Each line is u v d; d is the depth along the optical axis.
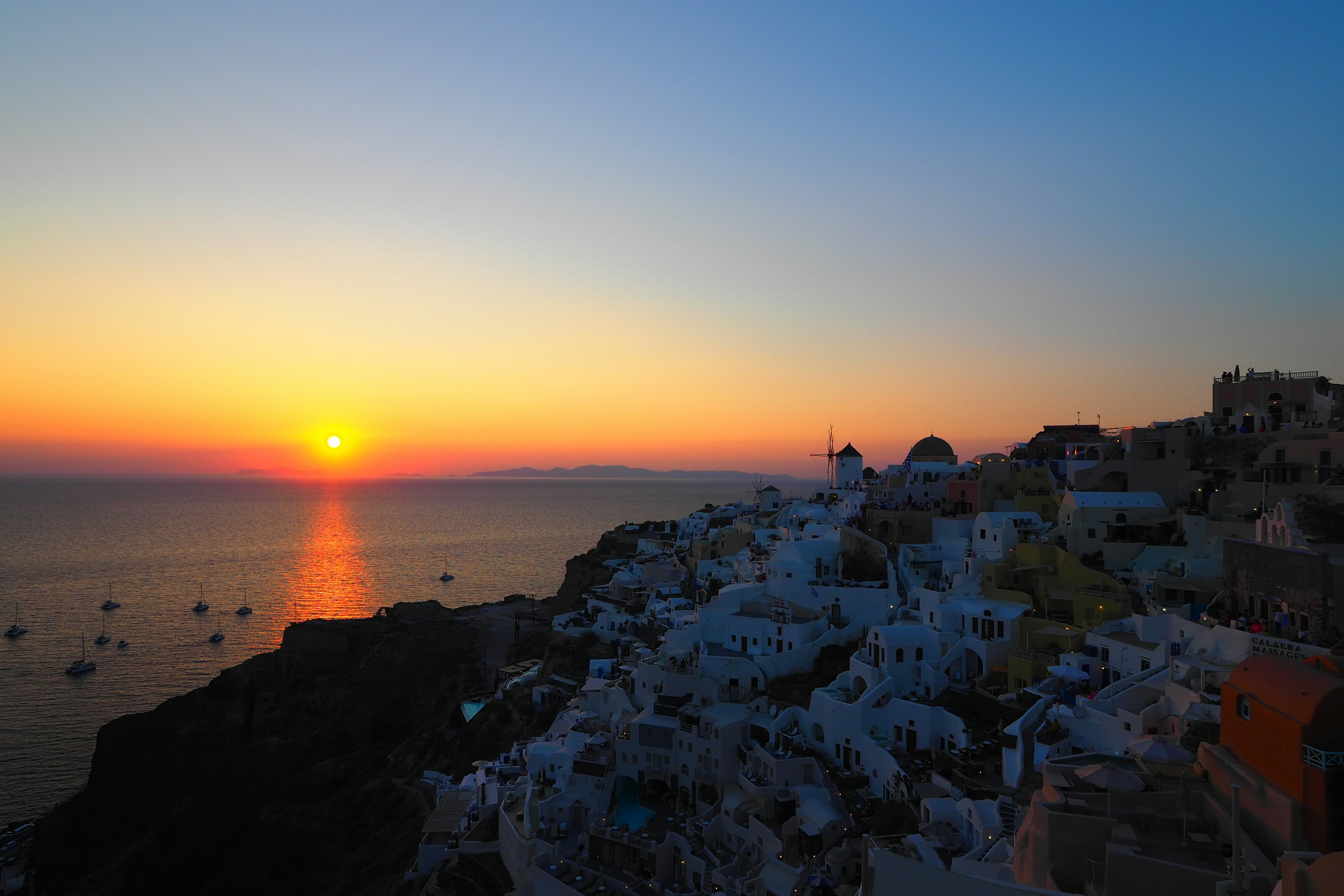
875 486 120.56
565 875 61.53
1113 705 54.03
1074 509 81.75
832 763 65.69
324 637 146.25
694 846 61.78
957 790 53.72
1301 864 22.92
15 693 155.50
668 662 81.31
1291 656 48.81
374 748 119.62
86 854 112.31
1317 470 69.06
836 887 50.75
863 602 83.25
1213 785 33.88
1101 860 31.52
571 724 86.56
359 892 84.06
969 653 70.88
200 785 121.00
